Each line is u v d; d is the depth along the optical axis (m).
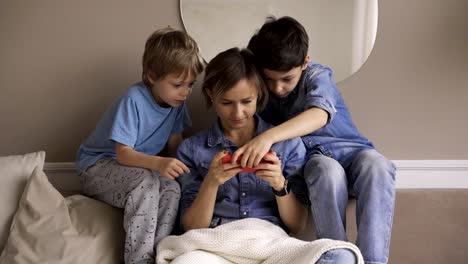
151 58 1.51
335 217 1.39
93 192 1.63
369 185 1.43
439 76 1.80
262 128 1.51
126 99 1.55
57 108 1.86
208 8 1.76
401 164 1.85
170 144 1.75
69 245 1.42
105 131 1.63
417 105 1.82
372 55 1.79
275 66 1.42
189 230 1.40
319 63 1.77
